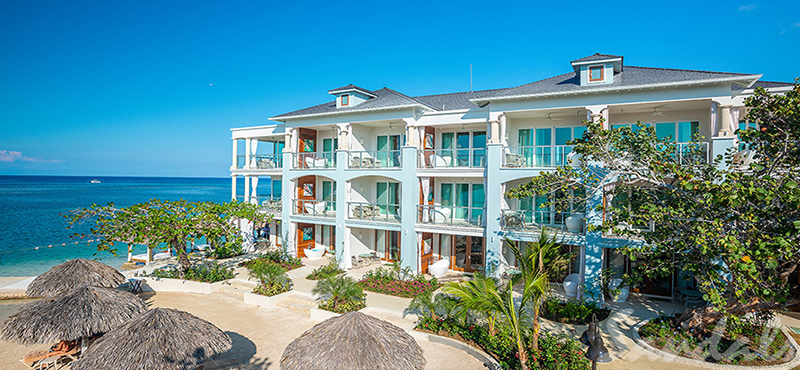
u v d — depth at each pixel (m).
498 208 19.20
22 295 19.25
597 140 13.71
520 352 10.63
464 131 22.94
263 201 29.95
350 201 23.75
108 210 19.16
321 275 21.17
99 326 11.41
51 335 10.90
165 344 9.49
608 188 17.27
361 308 16.14
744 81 15.29
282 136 28.88
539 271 11.92
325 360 8.98
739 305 12.05
